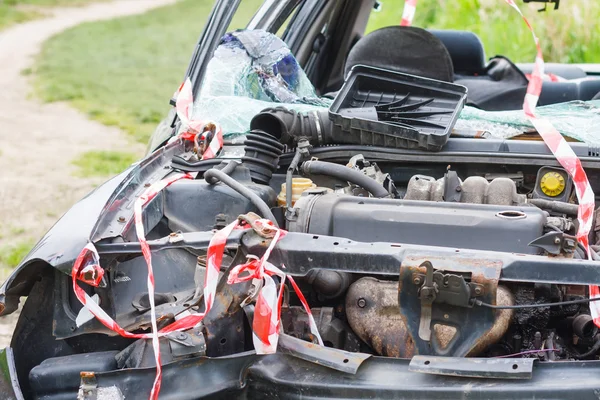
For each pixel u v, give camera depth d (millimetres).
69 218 4293
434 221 4121
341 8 7574
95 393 3771
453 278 3625
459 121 5359
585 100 7020
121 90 18797
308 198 4332
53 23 29312
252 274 3857
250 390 3842
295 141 5121
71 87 18953
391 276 4336
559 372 3545
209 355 3994
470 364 3588
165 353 3920
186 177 4691
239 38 6094
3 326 6957
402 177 5121
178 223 4465
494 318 3666
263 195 4527
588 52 14312
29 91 18656
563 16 14555
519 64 8602
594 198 4930
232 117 5422
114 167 12164
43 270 4176
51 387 3959
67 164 12383
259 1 6965
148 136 14539
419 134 4914
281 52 6102
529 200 4582
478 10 15727
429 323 3729
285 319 4207
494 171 5023
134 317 4055
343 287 4246
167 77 20453
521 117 5344
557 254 3740
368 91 5469
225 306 3998
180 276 4422
